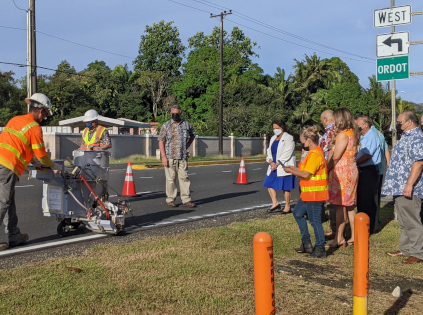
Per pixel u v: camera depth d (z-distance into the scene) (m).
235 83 47.59
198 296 4.20
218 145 36.25
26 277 4.57
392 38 8.53
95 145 8.09
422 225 5.90
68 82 52.72
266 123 42.53
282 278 4.95
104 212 6.74
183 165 9.58
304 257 5.84
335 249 6.36
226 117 42.41
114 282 4.48
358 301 3.05
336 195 6.38
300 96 50.03
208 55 52.72
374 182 7.15
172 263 5.17
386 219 8.43
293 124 47.09
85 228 7.23
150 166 23.14
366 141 7.05
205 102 49.56
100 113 55.50
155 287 4.39
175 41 64.50
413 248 5.82
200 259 5.37
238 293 4.34
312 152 5.76
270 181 8.98
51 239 6.49
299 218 6.02
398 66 8.50
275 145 8.95
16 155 5.64
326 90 52.38
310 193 5.75
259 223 7.66
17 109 50.62
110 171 19.94
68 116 50.94
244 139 39.31
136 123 40.00
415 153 5.72
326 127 6.83
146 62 63.66
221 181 15.68
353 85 49.28
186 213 8.84
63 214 6.40
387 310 4.18
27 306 3.83
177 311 3.87
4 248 5.80
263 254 2.22
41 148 5.80
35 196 10.88
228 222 7.89
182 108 52.62
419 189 5.78
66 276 4.61
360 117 7.16
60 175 6.29
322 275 5.12
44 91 51.50
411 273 5.34
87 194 6.69
